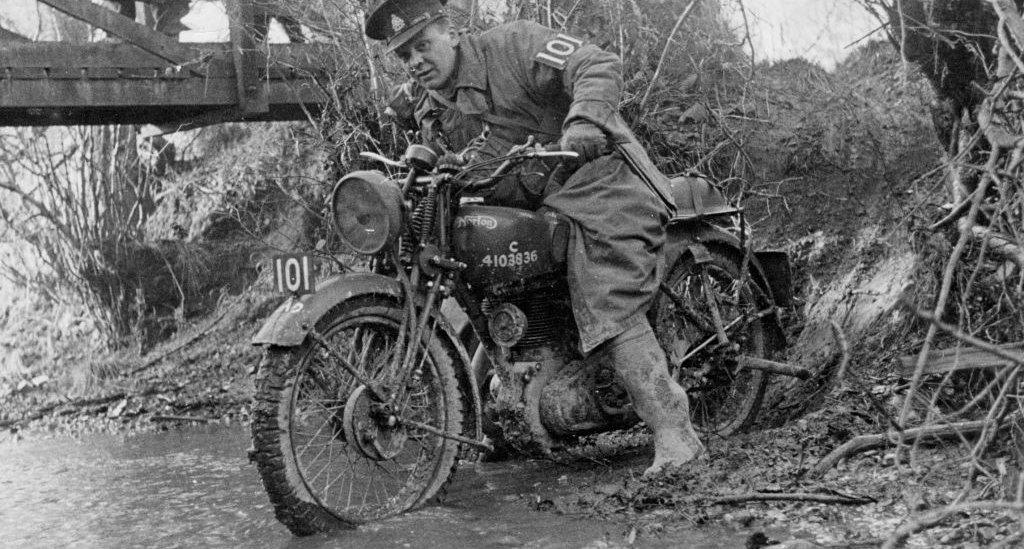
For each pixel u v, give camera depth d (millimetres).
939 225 3447
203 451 4551
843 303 4406
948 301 3674
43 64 5387
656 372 3369
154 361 6305
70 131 6961
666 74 5242
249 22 5695
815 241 4852
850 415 3523
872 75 5227
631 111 4984
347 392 3244
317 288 3082
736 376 3990
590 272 3326
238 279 6797
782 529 2752
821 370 4055
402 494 3301
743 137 5121
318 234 6465
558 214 3379
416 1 3355
